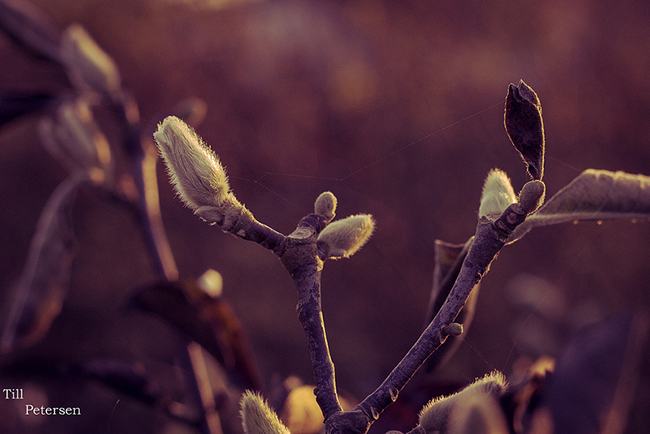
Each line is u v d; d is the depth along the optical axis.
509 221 0.46
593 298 2.47
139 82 3.66
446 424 0.46
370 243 2.94
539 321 1.40
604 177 0.49
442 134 3.33
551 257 2.80
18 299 0.77
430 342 0.46
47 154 3.34
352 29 3.99
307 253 0.47
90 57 0.79
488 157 3.19
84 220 3.20
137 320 2.60
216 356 0.62
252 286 2.89
